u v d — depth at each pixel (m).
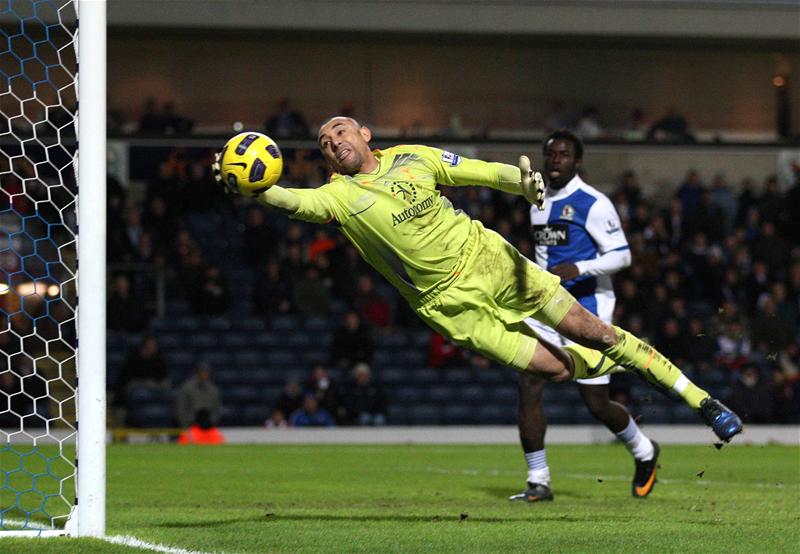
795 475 13.58
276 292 27.08
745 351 25.88
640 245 28.11
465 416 25.95
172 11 29.95
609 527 7.51
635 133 33.56
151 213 27.89
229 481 12.91
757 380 23.47
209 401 23.22
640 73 34.25
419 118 33.50
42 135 26.41
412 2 30.89
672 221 29.23
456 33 31.25
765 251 28.56
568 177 10.35
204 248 29.34
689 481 12.52
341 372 25.53
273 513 8.84
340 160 7.31
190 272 26.55
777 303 27.08
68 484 11.91
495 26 31.25
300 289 27.14
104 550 6.30
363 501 10.08
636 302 26.64
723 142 31.72
